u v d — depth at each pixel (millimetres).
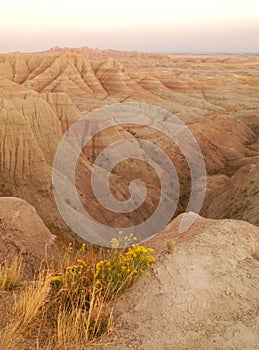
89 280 3812
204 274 4195
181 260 4414
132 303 3627
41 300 3314
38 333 3023
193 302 3691
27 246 9414
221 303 3746
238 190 22984
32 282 4117
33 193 22469
